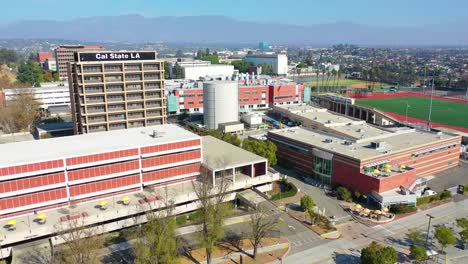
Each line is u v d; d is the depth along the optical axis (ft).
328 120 485.56
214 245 240.94
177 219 266.77
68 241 200.23
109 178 271.08
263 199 298.56
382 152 329.52
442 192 314.76
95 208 257.55
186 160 300.61
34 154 255.50
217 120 526.57
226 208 232.32
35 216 245.86
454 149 394.32
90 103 412.77
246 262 223.30
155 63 439.22
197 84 643.45
